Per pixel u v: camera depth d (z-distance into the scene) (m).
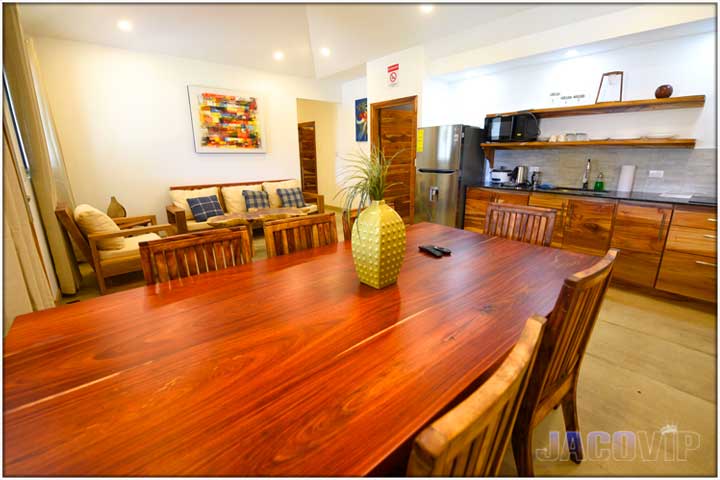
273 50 4.58
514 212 2.05
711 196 2.66
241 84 5.02
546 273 1.37
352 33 4.10
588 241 2.97
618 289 2.86
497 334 0.92
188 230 3.94
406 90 4.31
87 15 3.33
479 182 4.12
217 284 1.29
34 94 2.66
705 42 2.56
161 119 4.39
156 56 4.26
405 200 5.45
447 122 4.48
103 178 4.08
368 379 0.74
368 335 0.92
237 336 0.92
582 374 1.80
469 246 1.78
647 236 2.62
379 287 1.23
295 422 0.62
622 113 3.05
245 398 0.68
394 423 0.61
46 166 2.67
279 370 0.77
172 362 0.81
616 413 1.54
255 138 5.21
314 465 0.53
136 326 0.98
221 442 0.58
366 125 5.78
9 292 1.55
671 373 1.80
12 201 1.77
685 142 2.57
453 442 0.39
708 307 2.48
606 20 2.69
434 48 3.94
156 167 4.43
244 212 4.41
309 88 5.75
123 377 0.75
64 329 0.96
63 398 0.68
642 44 2.83
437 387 0.71
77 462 0.54
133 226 3.73
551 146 3.40
